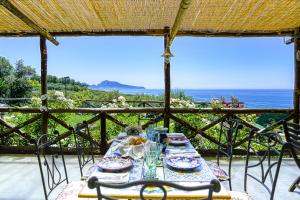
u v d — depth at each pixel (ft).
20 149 15.75
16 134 16.39
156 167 6.29
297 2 10.48
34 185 10.94
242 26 14.16
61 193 7.31
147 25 14.15
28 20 11.22
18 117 16.71
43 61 15.25
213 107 15.94
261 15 12.20
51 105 16.17
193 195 4.69
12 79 42.88
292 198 9.96
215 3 10.67
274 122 15.56
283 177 12.16
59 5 11.01
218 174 8.83
